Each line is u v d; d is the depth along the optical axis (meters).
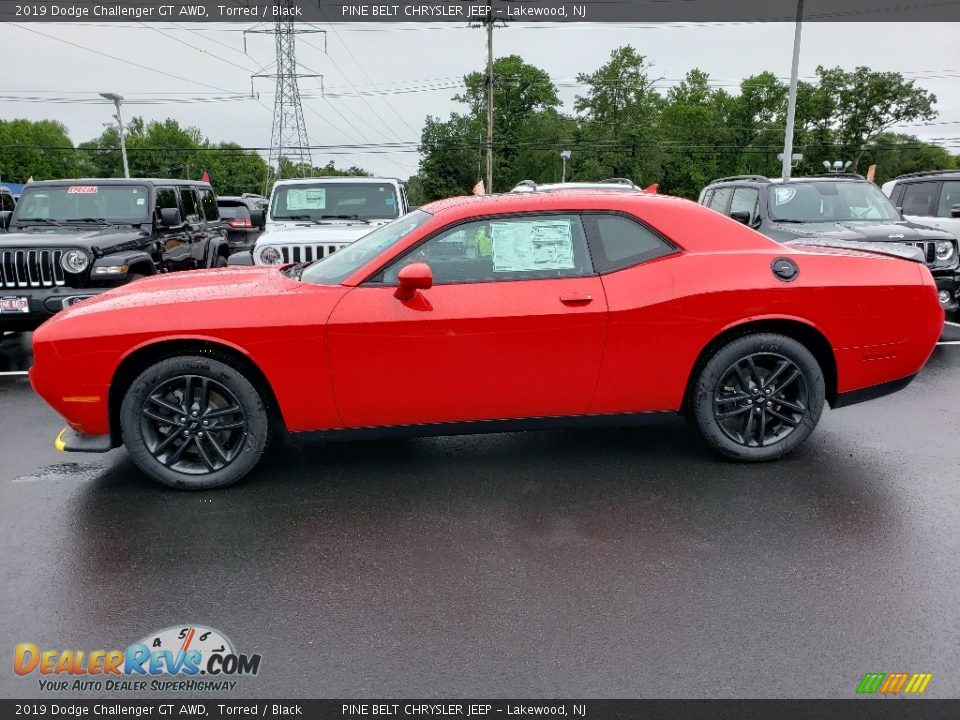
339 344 3.71
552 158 73.56
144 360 3.83
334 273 4.04
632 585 2.95
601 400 3.98
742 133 78.44
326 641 2.61
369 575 3.05
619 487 3.92
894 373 4.20
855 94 76.88
